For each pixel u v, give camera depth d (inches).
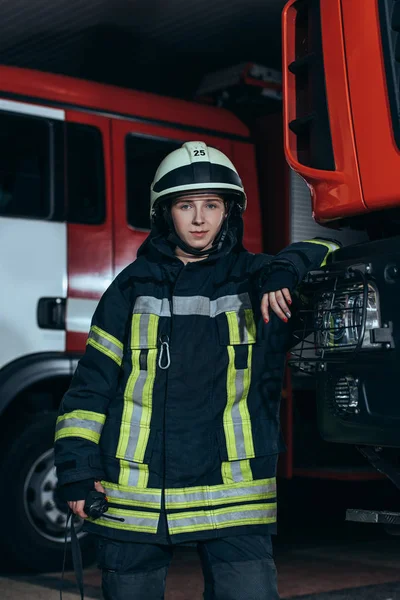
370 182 132.4
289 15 146.2
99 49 331.9
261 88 259.1
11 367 209.3
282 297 104.7
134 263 113.3
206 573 108.4
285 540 271.4
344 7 136.2
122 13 299.6
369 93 132.6
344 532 287.6
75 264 220.1
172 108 242.1
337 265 132.0
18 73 220.2
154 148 236.8
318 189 141.4
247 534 106.9
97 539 109.7
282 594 195.6
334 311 129.3
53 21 306.0
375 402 126.5
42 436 219.8
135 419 108.0
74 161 223.1
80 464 107.0
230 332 109.0
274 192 253.0
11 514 215.0
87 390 109.5
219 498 106.3
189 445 106.3
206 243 112.4
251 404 109.3
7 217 212.4
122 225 227.8
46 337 214.7
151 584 108.0
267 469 108.7
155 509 106.1
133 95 236.7
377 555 245.9
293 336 116.5
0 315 209.3
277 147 253.1
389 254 124.9
